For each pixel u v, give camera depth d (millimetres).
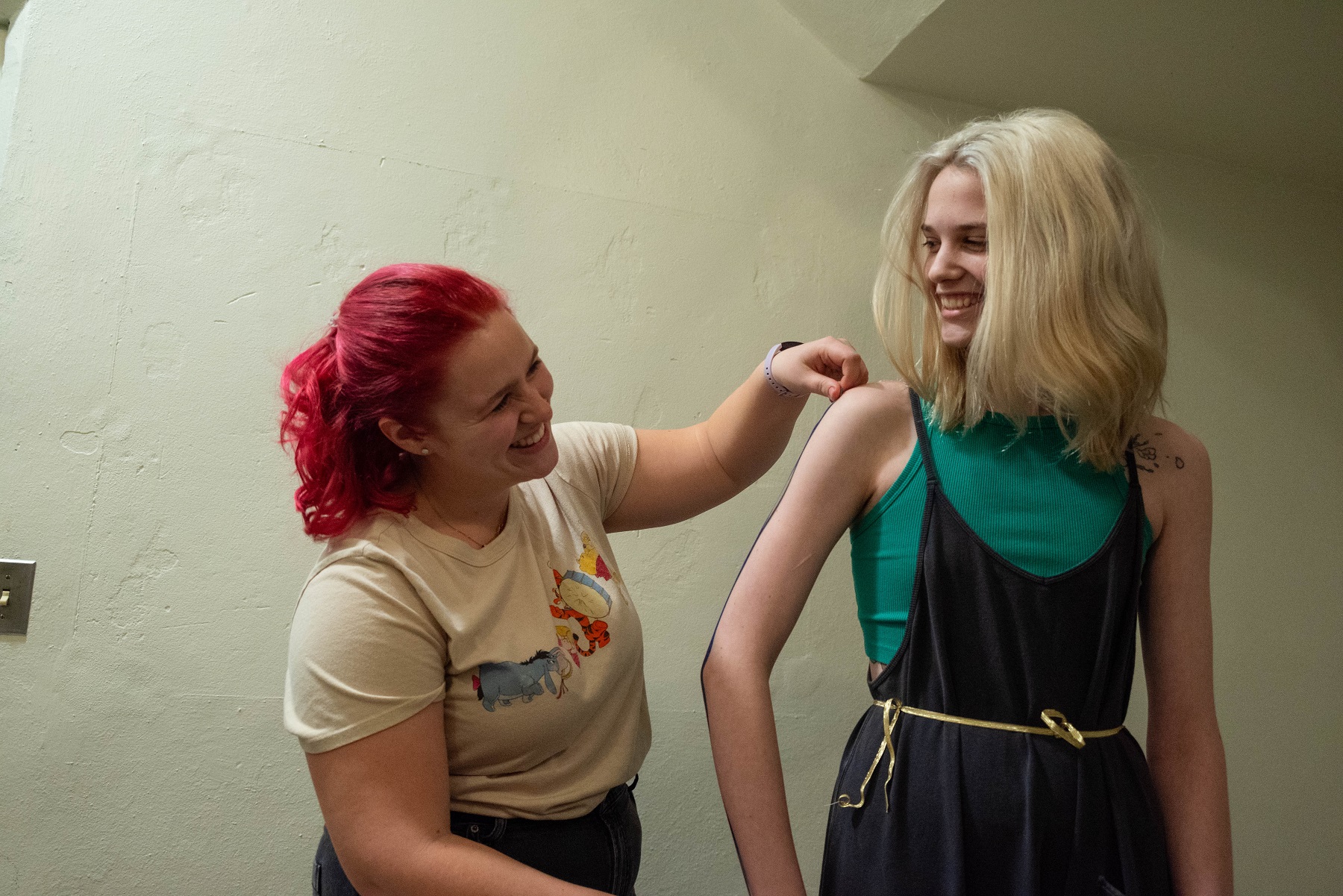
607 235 2027
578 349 1993
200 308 1771
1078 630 1000
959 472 1026
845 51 2211
